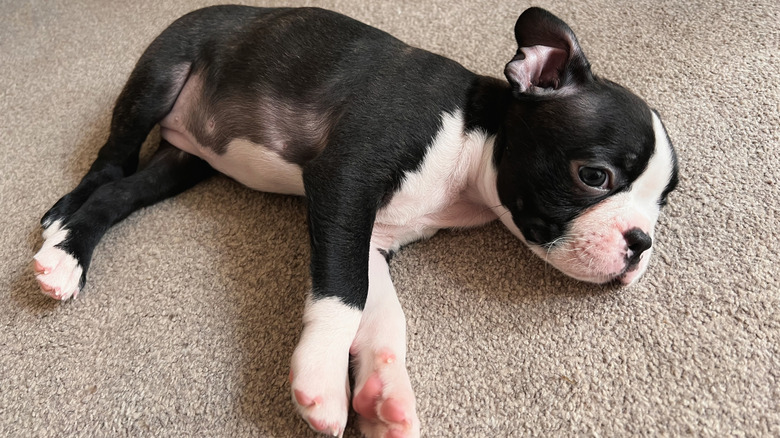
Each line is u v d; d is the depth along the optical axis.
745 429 0.38
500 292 0.45
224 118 0.48
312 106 0.46
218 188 0.52
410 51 0.47
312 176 0.42
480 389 0.40
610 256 0.40
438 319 0.44
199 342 0.42
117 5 0.69
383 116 0.43
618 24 0.62
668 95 0.55
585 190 0.41
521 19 0.44
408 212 0.46
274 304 0.44
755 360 0.41
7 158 0.54
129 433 0.39
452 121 0.44
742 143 0.51
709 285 0.44
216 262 0.47
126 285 0.46
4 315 0.44
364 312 0.42
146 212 0.50
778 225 0.47
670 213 0.48
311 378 0.37
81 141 0.56
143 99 0.50
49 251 0.44
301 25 0.48
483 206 0.48
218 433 0.39
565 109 0.42
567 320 0.43
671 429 0.38
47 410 0.40
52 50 0.65
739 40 0.59
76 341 0.43
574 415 0.39
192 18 0.51
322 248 0.41
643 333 0.42
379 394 0.38
